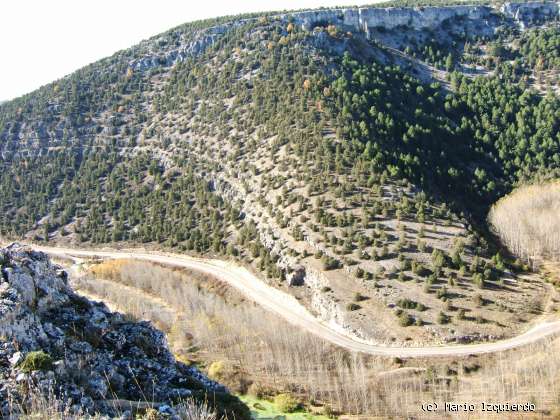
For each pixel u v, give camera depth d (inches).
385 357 4197.8
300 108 7401.6
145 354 2421.3
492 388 3604.8
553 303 4697.3
